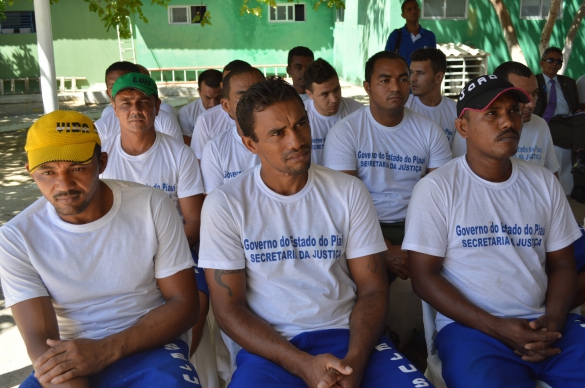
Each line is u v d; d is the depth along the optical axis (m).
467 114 2.47
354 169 3.58
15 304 2.16
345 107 4.31
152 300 2.34
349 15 18.58
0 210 6.39
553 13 9.92
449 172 2.52
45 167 2.05
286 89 2.25
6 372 3.23
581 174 6.04
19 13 18.47
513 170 2.52
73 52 18.86
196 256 3.25
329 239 2.35
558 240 2.52
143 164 3.40
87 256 2.21
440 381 2.49
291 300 2.31
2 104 17.30
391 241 3.41
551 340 2.25
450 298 2.40
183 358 2.23
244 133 2.34
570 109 6.61
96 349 2.05
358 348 2.15
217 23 19.28
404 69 3.47
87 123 2.11
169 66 19.47
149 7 18.98
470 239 2.45
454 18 15.61
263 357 2.21
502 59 15.91
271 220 2.33
